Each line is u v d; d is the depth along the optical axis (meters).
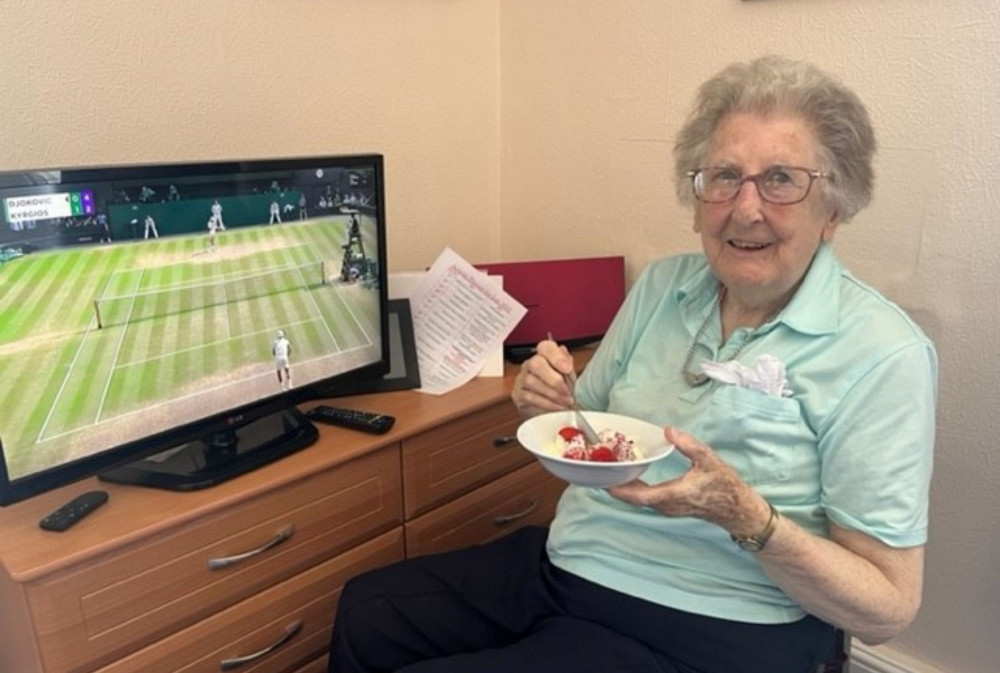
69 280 0.93
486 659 0.96
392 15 1.65
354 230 1.25
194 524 1.01
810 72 0.99
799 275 1.01
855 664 1.59
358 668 1.09
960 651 1.47
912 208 1.36
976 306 1.33
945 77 1.29
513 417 1.46
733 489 0.84
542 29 1.80
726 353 1.05
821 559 0.86
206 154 1.41
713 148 1.01
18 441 0.92
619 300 1.74
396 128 1.72
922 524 0.89
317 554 1.18
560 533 1.13
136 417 1.03
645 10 1.62
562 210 1.89
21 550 0.90
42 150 1.21
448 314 1.49
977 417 1.36
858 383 0.93
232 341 1.12
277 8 1.46
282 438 1.18
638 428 1.00
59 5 1.19
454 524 1.40
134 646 0.99
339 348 1.28
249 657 1.12
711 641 0.97
